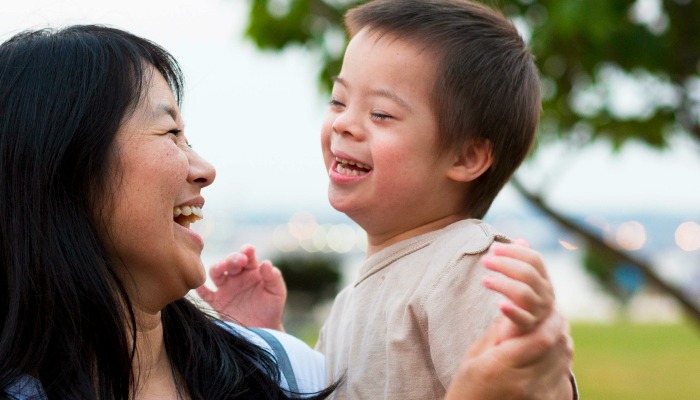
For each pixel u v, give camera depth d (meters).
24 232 1.81
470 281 2.02
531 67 2.48
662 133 5.28
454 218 2.34
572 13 4.31
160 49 2.04
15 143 1.82
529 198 5.25
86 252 1.81
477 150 2.33
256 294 2.59
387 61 2.27
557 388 1.60
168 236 1.88
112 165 1.83
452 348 1.98
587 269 18.47
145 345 1.94
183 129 2.02
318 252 14.62
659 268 5.43
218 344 2.09
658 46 4.83
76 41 1.90
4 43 1.92
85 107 1.83
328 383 2.25
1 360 1.77
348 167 2.32
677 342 13.51
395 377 2.07
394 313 2.12
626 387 9.50
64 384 1.77
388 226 2.31
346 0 5.15
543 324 1.54
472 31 2.35
